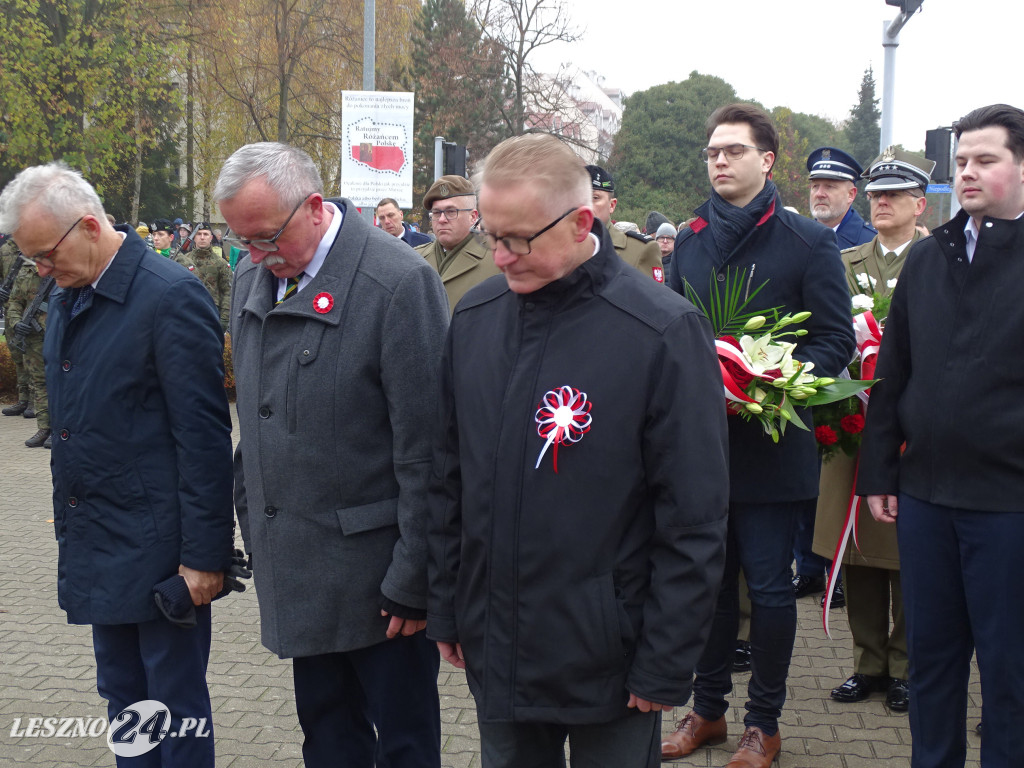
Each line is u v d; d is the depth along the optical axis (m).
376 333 2.49
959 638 2.75
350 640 2.58
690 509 1.95
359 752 2.85
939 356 2.65
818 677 4.18
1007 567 2.55
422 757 2.73
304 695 2.76
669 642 1.96
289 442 2.53
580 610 1.99
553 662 2.01
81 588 2.79
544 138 1.97
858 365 3.48
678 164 48.41
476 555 2.11
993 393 2.54
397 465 2.51
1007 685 2.59
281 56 25.59
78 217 2.63
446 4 37.44
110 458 2.74
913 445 2.73
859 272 4.91
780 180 52.25
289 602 2.57
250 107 26.73
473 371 2.14
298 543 2.55
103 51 20.89
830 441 3.34
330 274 2.52
